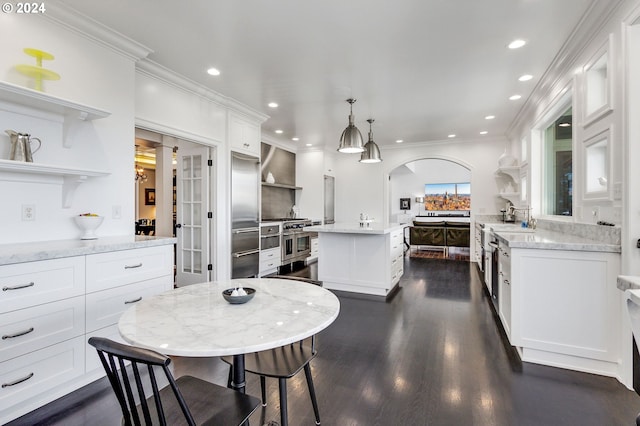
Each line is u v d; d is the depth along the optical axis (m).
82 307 1.97
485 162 6.43
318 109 4.46
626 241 2.02
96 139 2.48
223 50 2.83
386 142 6.77
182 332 1.10
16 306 1.68
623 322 2.06
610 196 2.21
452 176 12.59
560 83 3.22
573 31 2.52
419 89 3.72
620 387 2.02
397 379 2.12
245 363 1.52
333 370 2.25
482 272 5.30
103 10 2.25
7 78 2.01
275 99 4.05
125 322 1.20
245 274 4.46
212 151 3.98
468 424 1.68
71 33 2.32
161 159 4.90
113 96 2.59
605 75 2.54
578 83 2.77
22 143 2.00
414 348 2.59
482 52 2.87
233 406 1.18
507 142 6.21
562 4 2.20
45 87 2.18
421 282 4.84
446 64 3.10
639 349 0.95
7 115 2.03
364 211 7.54
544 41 2.67
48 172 2.05
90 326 2.02
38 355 1.77
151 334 1.08
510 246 2.37
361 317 3.32
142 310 1.33
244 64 3.09
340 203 7.78
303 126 5.43
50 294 1.82
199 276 4.08
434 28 2.49
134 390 2.00
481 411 1.79
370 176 7.50
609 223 2.26
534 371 2.22
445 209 12.64
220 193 4.04
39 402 1.81
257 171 4.71
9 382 1.66
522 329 2.36
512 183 6.05
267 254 5.16
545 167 4.30
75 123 2.27
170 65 3.11
